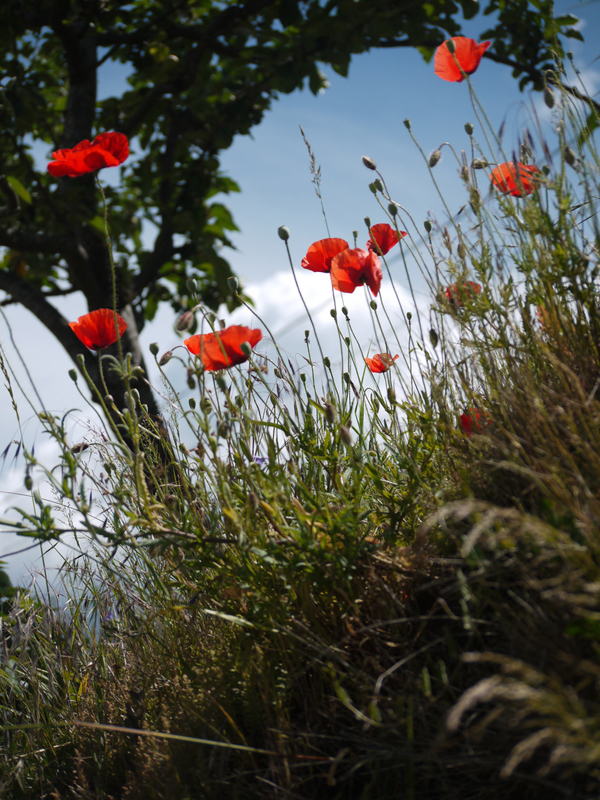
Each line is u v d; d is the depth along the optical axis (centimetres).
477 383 150
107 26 509
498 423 131
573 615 97
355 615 128
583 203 134
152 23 527
